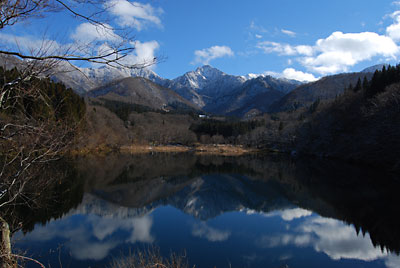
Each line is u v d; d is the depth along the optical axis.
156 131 113.75
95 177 31.52
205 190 29.67
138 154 70.88
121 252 11.72
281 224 16.66
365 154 43.16
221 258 11.46
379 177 30.05
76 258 10.82
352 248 12.53
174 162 56.75
